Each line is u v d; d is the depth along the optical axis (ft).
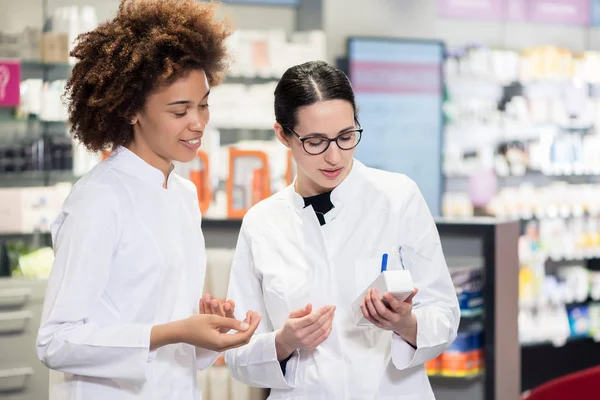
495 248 11.26
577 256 22.76
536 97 23.16
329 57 21.38
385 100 21.49
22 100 16.05
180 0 6.00
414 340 6.49
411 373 6.73
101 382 5.74
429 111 21.88
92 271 5.60
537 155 22.82
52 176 16.48
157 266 5.85
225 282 11.94
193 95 5.67
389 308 6.08
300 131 6.36
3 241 16.24
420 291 6.81
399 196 6.91
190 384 6.14
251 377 6.81
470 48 22.58
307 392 6.66
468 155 22.75
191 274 6.17
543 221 22.59
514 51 24.50
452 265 11.53
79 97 5.91
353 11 21.58
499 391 11.57
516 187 23.52
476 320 11.55
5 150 16.01
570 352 22.52
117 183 5.82
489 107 22.59
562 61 23.08
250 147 18.10
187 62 5.63
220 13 20.98
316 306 6.73
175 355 6.02
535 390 6.54
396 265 6.80
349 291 6.72
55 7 17.54
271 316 6.91
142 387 5.80
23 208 15.87
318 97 6.26
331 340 6.65
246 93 18.66
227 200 15.83
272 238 6.97
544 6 24.47
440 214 22.16
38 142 16.26
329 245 6.82
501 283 11.48
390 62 21.47
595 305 23.02
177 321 5.60
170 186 6.19
